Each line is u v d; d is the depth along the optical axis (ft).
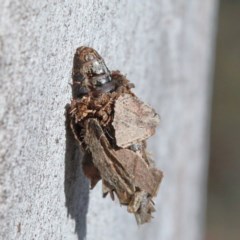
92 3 0.42
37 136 0.36
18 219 0.35
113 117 0.39
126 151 0.40
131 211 0.40
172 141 0.75
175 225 0.84
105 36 0.45
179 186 0.83
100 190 0.48
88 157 0.40
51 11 0.36
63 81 0.39
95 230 0.49
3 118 0.33
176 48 0.71
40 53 0.35
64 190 0.41
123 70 0.51
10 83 0.33
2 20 0.33
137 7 0.53
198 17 0.82
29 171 0.36
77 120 0.39
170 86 0.71
